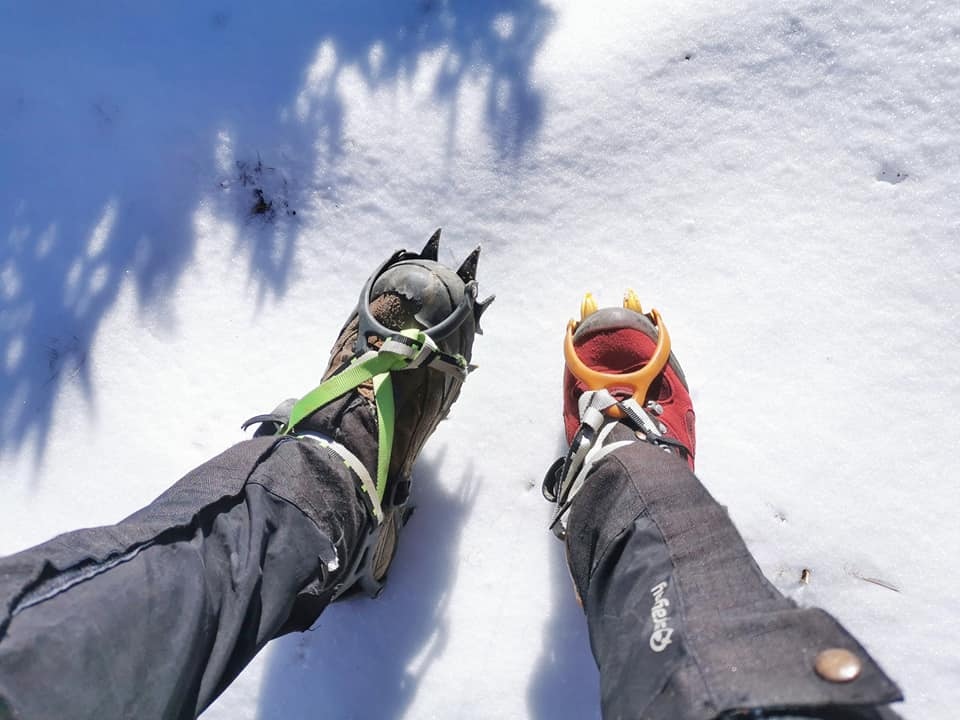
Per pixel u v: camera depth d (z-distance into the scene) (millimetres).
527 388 706
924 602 624
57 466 724
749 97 717
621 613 428
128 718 375
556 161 728
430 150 739
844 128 703
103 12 784
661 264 712
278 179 751
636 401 605
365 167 744
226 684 438
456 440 704
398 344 574
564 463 619
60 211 764
